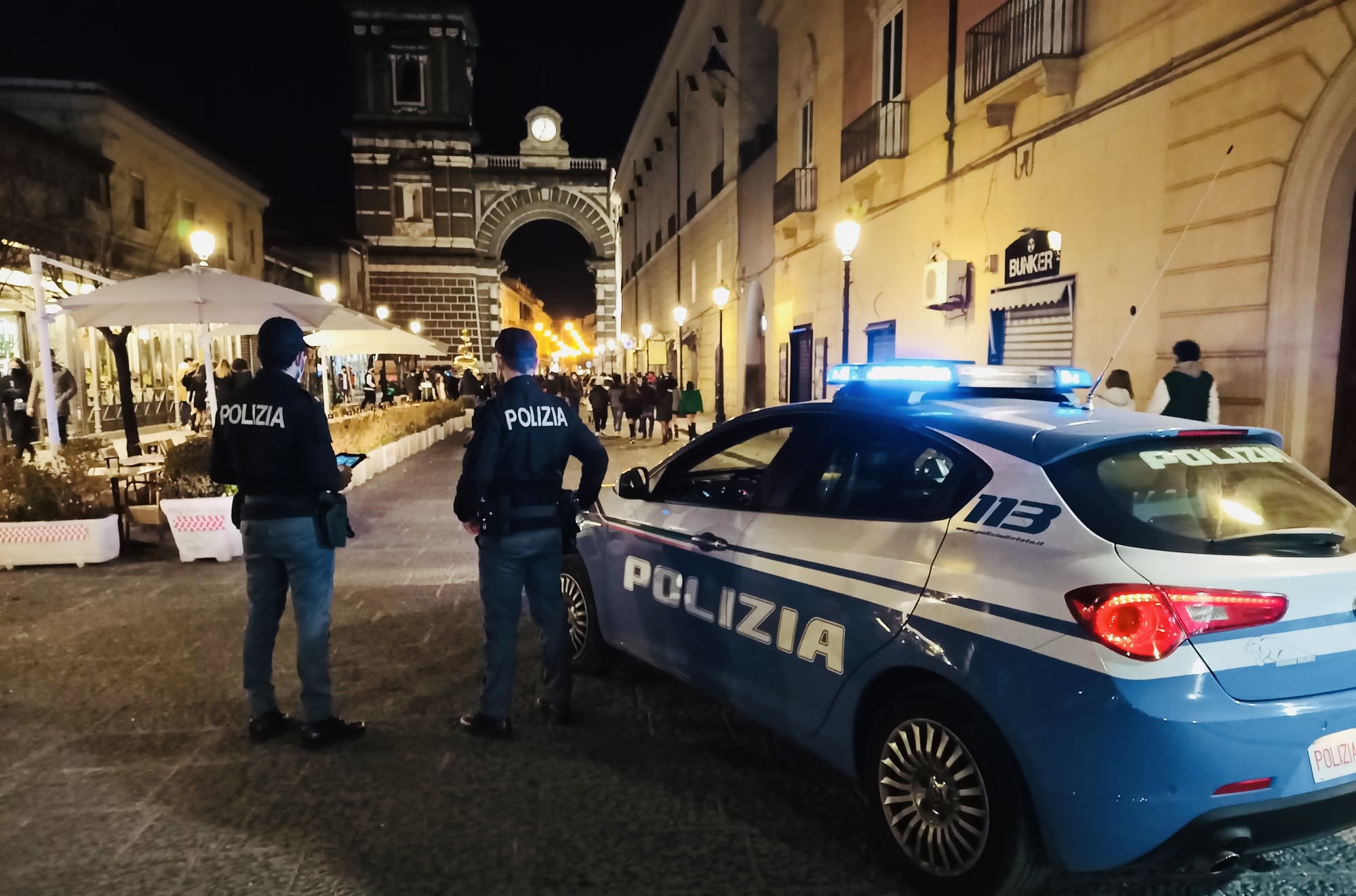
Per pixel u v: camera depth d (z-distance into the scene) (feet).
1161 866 9.25
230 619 19.98
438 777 12.40
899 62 48.14
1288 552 8.44
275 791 12.01
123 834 10.91
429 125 172.35
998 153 37.50
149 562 25.95
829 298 59.47
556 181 198.59
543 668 16.80
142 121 76.79
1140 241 28.96
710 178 98.84
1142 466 9.16
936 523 9.70
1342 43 21.59
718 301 56.54
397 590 22.81
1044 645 8.16
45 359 33.04
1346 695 8.24
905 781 9.72
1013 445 9.53
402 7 168.25
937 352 43.75
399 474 47.34
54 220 59.36
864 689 9.98
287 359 13.03
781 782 12.30
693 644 13.01
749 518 12.18
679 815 11.39
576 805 11.63
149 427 76.18
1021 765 8.38
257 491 13.01
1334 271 23.02
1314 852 10.50
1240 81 24.75
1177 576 7.92
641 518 14.48
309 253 139.85
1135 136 29.12
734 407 87.92
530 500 13.08
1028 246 35.22
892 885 9.81
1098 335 31.17
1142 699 7.65
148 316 31.63
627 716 14.55
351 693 15.65
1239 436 10.00
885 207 49.65
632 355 168.45
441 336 177.27
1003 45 36.14
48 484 26.02
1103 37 30.63
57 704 15.05
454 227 175.73
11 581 23.68
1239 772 7.73
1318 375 23.26
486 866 10.19
